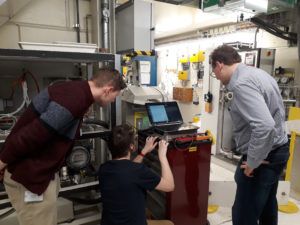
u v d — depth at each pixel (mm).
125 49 2838
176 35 6762
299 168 2746
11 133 1223
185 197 1888
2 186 1878
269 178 1574
